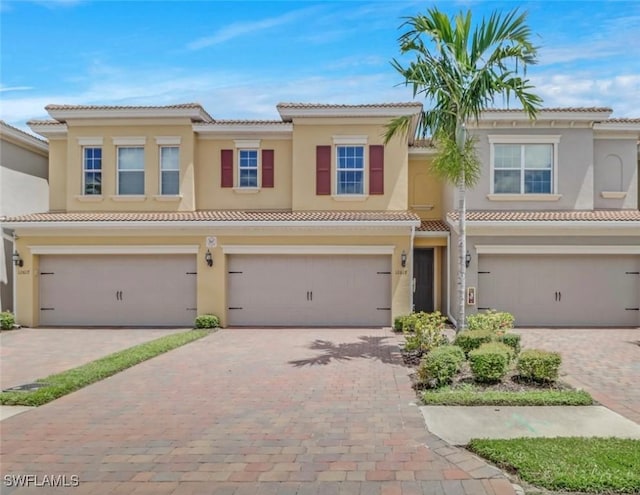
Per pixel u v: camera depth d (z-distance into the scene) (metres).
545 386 7.80
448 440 5.57
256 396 7.56
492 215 15.32
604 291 15.23
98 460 5.11
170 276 16.09
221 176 17.59
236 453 5.27
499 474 4.67
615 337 13.24
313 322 15.84
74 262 16.23
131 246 15.83
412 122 16.52
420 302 17.84
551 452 4.95
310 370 9.39
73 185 17.23
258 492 4.37
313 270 15.88
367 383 8.34
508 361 8.12
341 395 7.58
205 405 7.10
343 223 15.11
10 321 15.49
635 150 16.55
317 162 16.69
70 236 15.91
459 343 9.46
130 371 9.35
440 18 10.27
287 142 17.47
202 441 5.64
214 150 17.59
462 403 6.94
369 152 16.56
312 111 16.38
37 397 7.23
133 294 16.16
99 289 16.17
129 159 17.33
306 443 5.54
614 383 8.20
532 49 10.14
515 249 15.00
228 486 4.50
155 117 16.86
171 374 9.11
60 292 16.23
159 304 16.09
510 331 14.30
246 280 15.97
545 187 16.05
